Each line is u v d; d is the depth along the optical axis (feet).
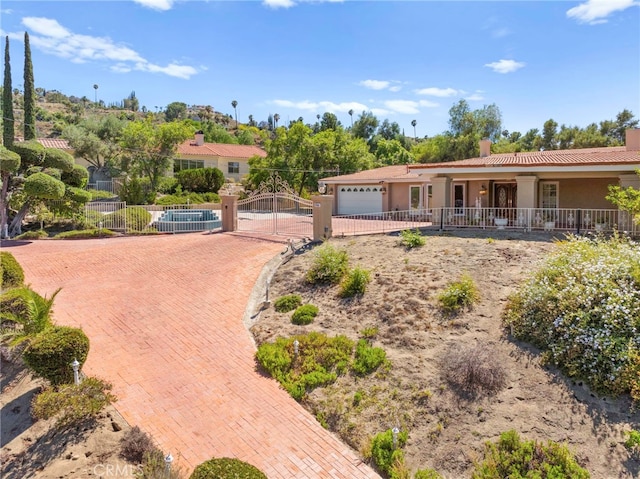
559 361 26.03
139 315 37.24
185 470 20.22
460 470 20.75
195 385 27.63
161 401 25.79
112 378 27.84
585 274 30.09
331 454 22.25
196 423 23.97
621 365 24.11
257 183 121.90
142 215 73.26
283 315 36.78
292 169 120.26
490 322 31.27
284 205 89.51
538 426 22.40
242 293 41.91
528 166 54.03
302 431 23.86
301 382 27.55
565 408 23.27
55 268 48.14
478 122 161.07
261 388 27.61
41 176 62.03
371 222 73.41
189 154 143.54
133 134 113.91
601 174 58.08
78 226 73.05
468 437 22.31
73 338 24.58
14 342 26.14
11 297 30.55
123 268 48.98
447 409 24.13
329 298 38.24
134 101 375.86
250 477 16.51
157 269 48.65
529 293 31.01
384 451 21.77
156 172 116.37
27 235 64.34
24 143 69.56
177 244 58.95
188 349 32.07
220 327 35.55
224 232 68.54
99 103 368.48
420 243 47.70
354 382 27.30
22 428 22.33
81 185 77.71
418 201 91.66
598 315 27.27
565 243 37.96
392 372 27.48
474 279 37.29
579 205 64.13
